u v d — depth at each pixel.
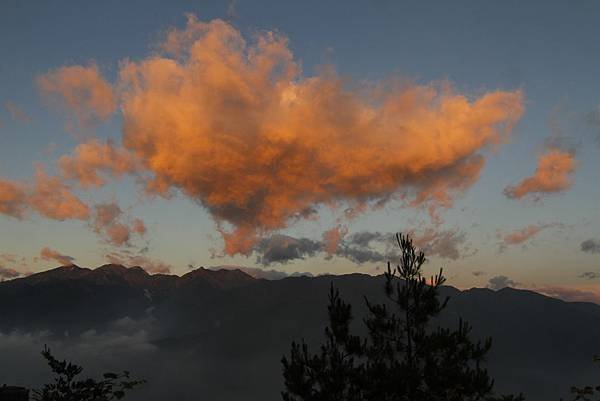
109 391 9.62
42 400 9.50
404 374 15.53
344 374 15.67
